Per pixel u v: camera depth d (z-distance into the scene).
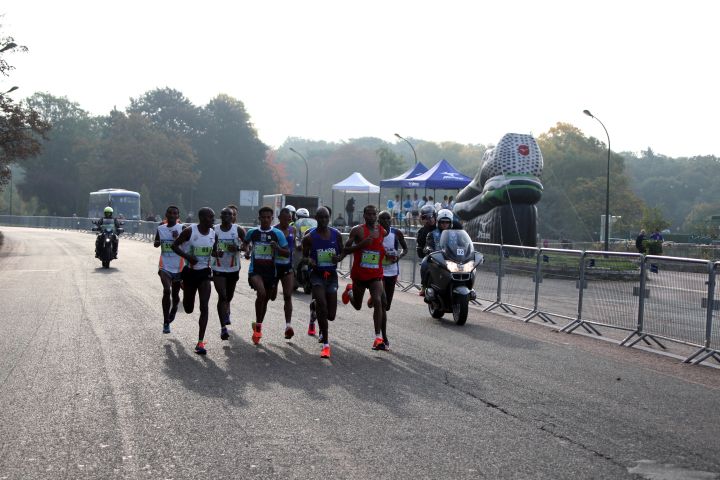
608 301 11.32
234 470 4.89
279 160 197.00
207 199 110.81
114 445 5.40
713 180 146.00
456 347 10.02
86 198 103.94
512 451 5.38
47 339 9.99
